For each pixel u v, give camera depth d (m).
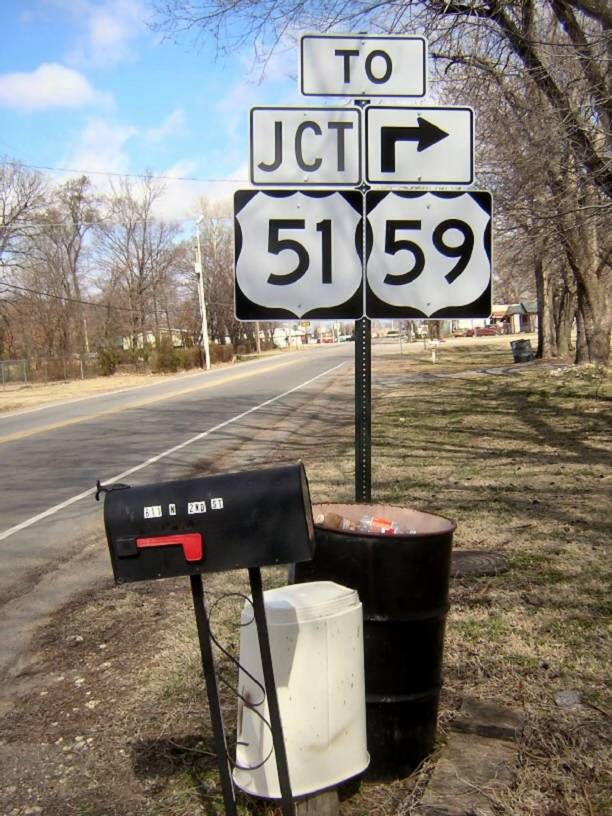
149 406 21.73
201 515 2.28
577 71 9.52
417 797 2.87
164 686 3.96
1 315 55.41
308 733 2.60
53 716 3.78
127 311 70.12
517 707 3.48
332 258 3.98
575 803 2.79
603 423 12.71
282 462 10.77
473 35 9.70
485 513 6.98
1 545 7.29
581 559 5.50
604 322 23.42
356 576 2.95
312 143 4.00
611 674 3.75
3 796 3.12
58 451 13.38
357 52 4.09
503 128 10.47
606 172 9.88
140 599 5.45
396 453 10.88
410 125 4.03
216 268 77.81
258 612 2.34
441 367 34.59
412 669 2.98
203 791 3.03
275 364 50.75
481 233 4.03
